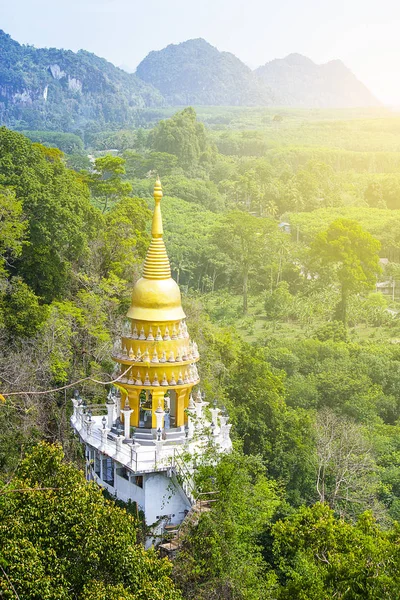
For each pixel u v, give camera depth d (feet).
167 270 152.05
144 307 149.79
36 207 226.17
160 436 146.00
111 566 107.24
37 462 118.62
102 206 555.28
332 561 118.62
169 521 145.18
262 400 219.61
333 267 554.05
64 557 107.34
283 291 505.25
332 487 212.02
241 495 134.41
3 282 204.03
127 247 265.75
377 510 208.74
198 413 159.43
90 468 162.50
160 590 107.86
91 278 233.96
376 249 508.53
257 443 211.61
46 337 193.67
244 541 132.98
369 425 285.64
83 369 204.64
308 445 215.51
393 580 108.99
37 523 108.37
